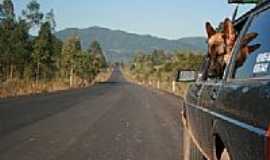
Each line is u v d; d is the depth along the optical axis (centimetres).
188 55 5200
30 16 6188
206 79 698
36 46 6122
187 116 859
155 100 3644
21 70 5866
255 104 399
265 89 386
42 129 1622
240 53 518
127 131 1617
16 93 4119
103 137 1462
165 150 1229
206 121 606
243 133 416
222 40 650
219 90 551
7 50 5762
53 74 7000
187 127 866
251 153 392
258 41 469
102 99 3644
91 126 1747
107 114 2281
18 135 1460
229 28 608
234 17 675
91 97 3909
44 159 1084
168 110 2592
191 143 830
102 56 18362
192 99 772
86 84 8531
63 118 2030
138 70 13312
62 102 3114
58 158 1099
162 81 7212
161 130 1656
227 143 479
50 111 2366
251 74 456
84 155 1146
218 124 520
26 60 5941
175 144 1330
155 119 2052
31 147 1241
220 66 621
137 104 3105
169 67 6925
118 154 1167
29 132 1537
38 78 6031
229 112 476
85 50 10056
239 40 538
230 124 462
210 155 581
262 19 479
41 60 6159
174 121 1966
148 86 8500
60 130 1606
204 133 629
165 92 5344
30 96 3800
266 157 359
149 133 1571
